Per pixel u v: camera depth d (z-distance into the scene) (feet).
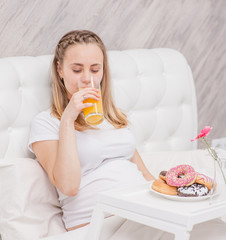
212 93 9.76
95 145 5.80
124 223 5.06
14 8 6.74
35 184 5.58
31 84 6.29
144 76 7.57
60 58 6.02
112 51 7.40
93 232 4.58
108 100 6.33
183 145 8.00
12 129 6.13
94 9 7.57
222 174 4.51
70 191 5.35
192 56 9.22
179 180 4.49
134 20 8.11
